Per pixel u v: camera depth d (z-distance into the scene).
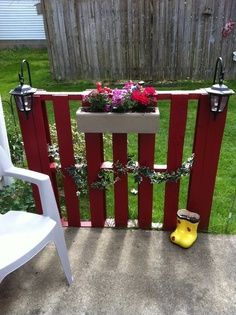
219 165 2.71
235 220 2.05
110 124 1.51
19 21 8.73
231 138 3.18
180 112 1.59
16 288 1.61
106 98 1.50
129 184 2.48
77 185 1.85
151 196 1.87
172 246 1.85
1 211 1.94
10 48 8.98
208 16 4.50
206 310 1.48
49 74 5.84
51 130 2.43
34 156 1.81
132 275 1.67
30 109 1.62
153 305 1.51
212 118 1.60
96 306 1.51
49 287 1.61
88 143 1.72
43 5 4.63
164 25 4.63
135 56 4.92
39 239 1.35
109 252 1.81
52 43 4.94
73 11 4.64
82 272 1.69
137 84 1.60
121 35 4.77
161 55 4.88
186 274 1.66
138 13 4.57
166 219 1.94
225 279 1.63
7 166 1.51
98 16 4.65
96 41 4.85
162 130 3.39
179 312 1.47
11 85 5.23
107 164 1.81
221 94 1.42
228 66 4.86
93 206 1.94
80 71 5.12
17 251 1.28
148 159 1.72
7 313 1.49
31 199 2.05
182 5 4.46
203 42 4.71
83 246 1.86
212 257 1.77
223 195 2.32
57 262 1.75
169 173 1.77
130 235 1.94
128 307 1.50
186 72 4.97
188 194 1.87
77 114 1.50
